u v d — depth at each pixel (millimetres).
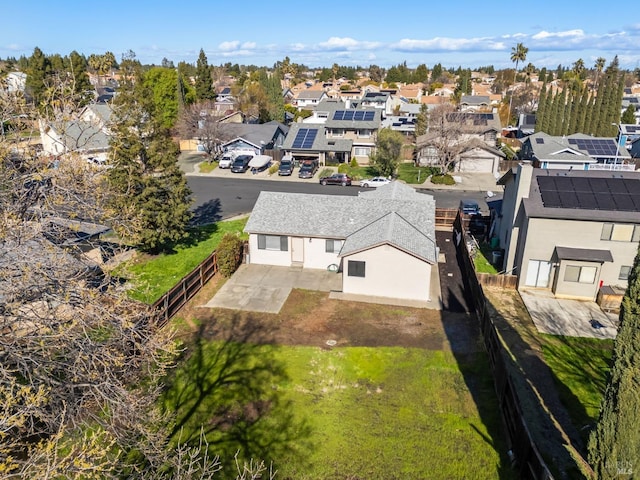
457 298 23000
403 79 153625
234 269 25734
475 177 50125
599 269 22469
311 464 12750
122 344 10797
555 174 24953
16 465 7070
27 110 11852
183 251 28609
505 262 25766
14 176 10914
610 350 18734
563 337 19656
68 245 11625
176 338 19000
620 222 22016
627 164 47906
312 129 57000
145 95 26062
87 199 11984
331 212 26859
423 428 14156
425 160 54156
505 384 14586
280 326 20188
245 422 14305
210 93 79688
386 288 22906
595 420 14617
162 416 12523
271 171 50250
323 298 22844
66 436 9859
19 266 9664
